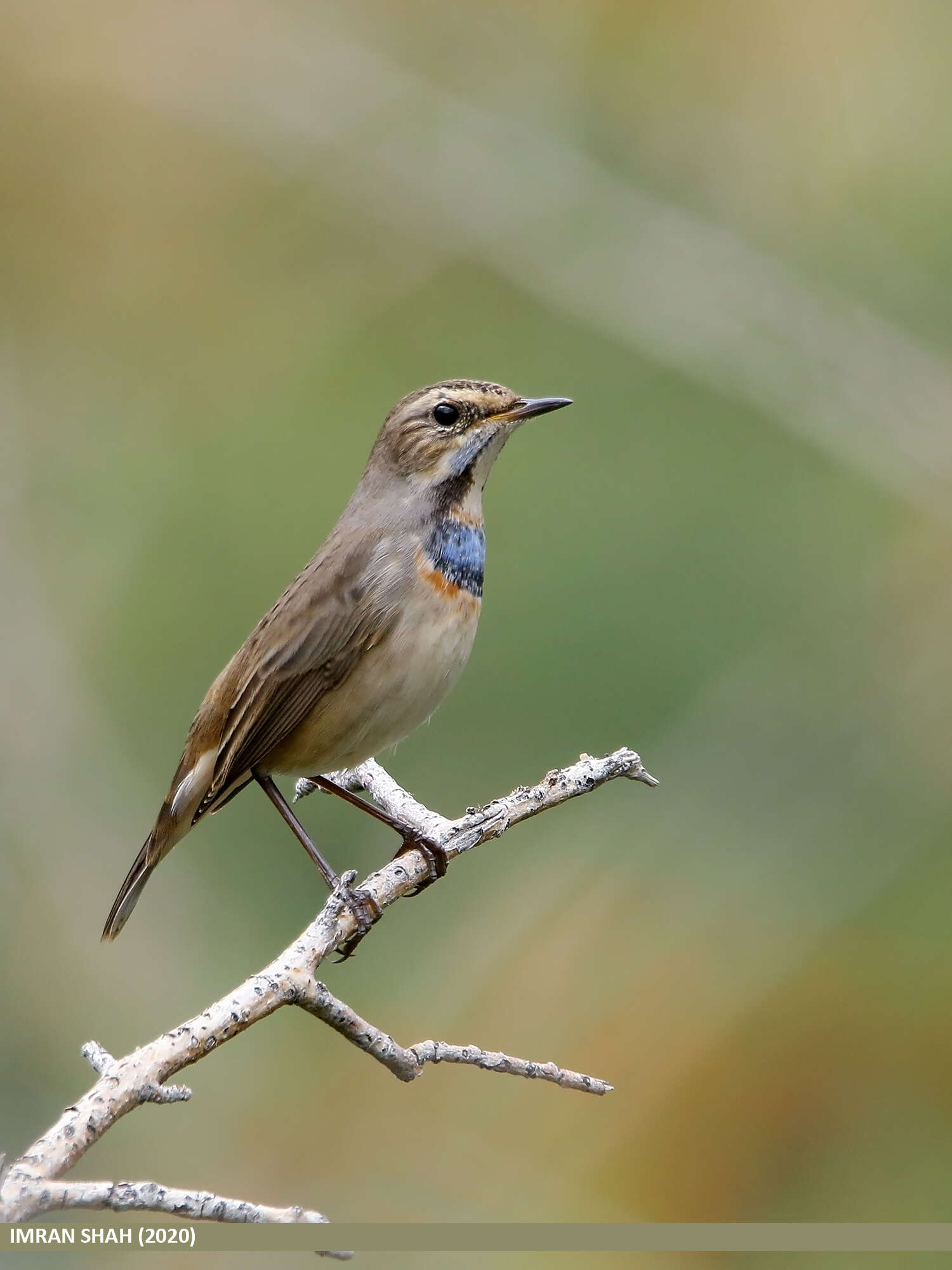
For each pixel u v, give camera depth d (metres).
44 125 14.69
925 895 13.20
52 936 13.30
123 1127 11.77
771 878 13.41
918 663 14.51
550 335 16.23
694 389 15.73
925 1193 11.02
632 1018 12.13
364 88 16.22
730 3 15.64
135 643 14.41
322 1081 12.20
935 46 15.72
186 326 15.49
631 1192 10.98
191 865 13.46
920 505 15.13
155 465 15.22
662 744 13.52
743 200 16.58
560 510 14.40
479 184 16.39
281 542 14.66
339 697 8.48
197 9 15.07
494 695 13.33
